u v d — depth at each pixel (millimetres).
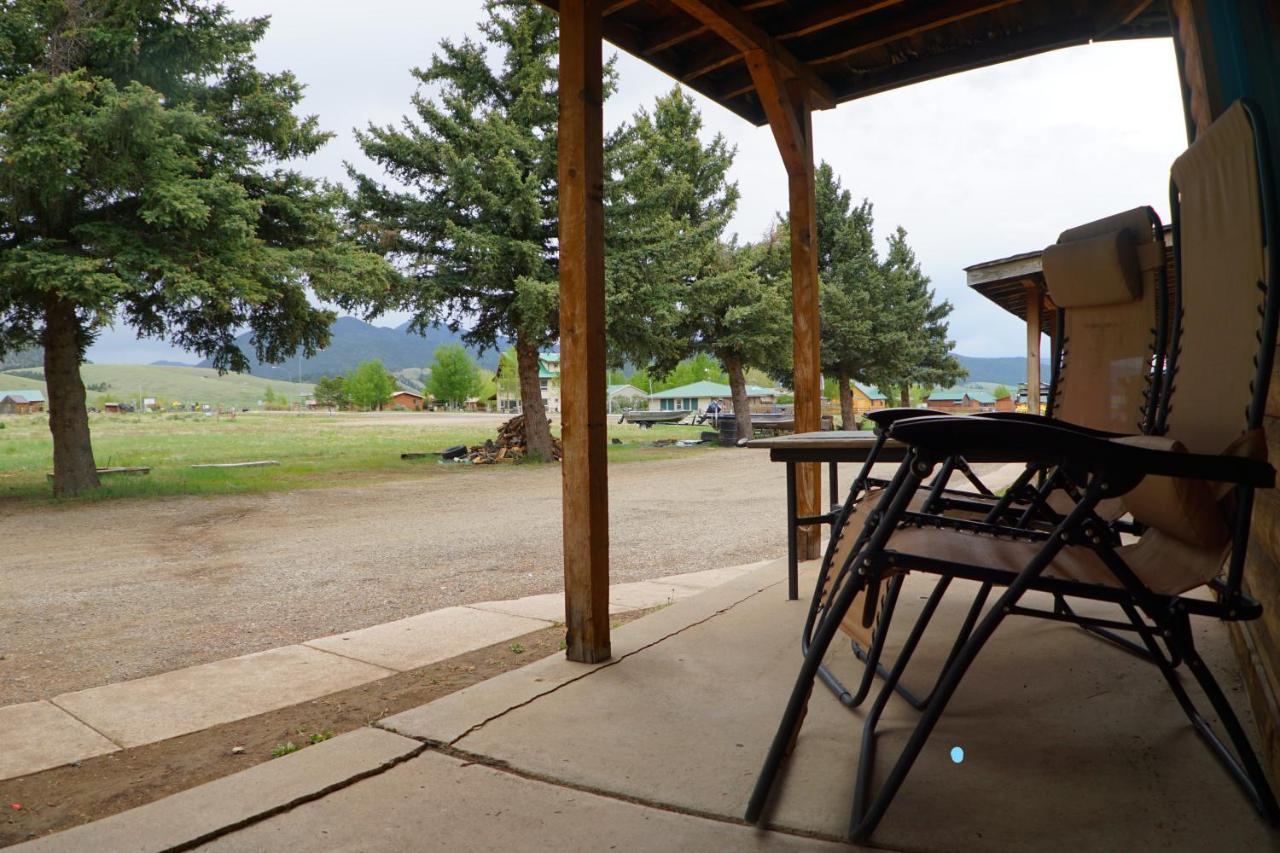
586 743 2129
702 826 1682
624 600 4281
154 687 2957
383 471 16891
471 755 2078
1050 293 2824
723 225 25828
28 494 12867
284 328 14703
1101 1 4203
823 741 2100
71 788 2082
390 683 2930
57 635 4145
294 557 6676
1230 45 2385
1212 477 1348
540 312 17062
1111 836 1564
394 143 17406
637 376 101062
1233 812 1645
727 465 17578
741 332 24797
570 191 2980
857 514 2205
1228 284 1639
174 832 1684
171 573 6070
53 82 10195
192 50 12477
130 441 32094
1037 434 1380
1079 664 2635
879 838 1590
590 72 2973
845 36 4453
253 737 2420
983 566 1514
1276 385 2117
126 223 11898
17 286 11016
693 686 2576
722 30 3953
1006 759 1938
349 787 1907
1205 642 2814
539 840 1639
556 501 11055
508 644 3439
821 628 1648
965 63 4629
